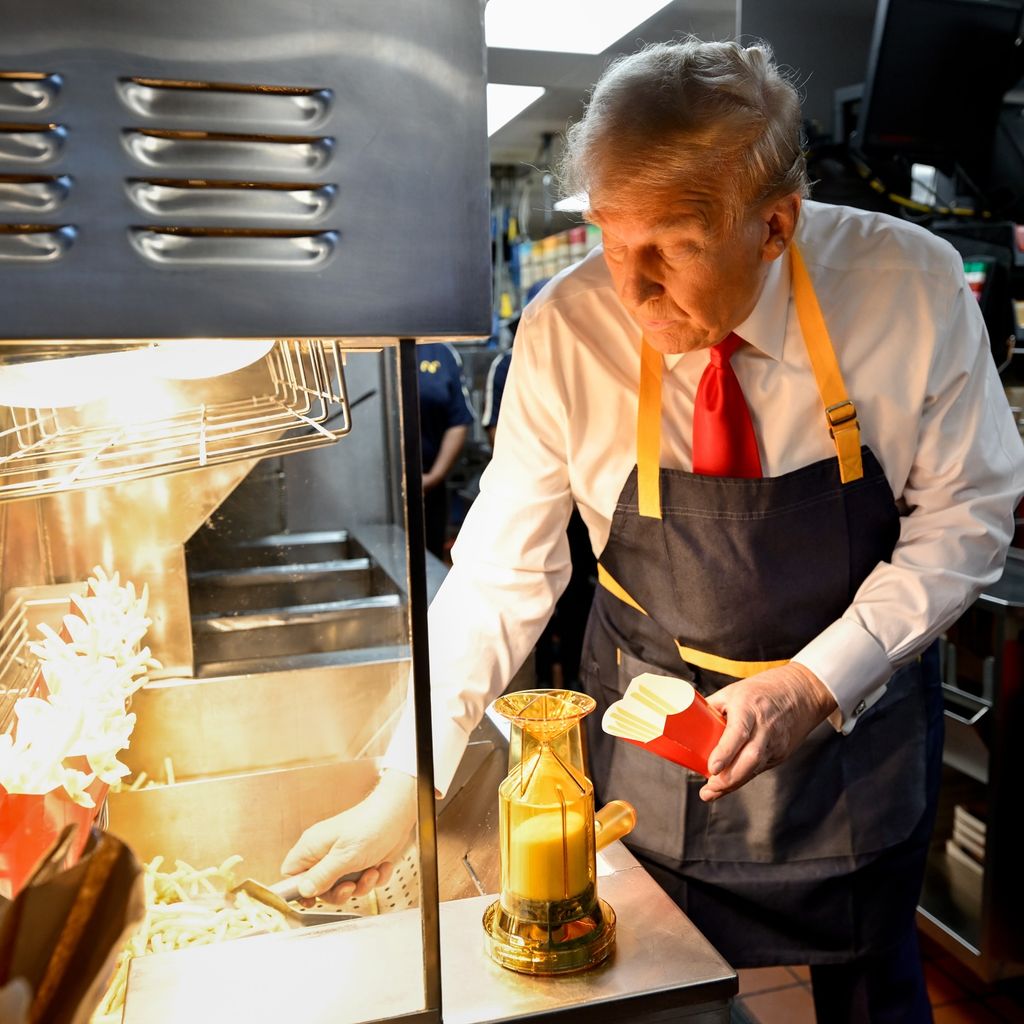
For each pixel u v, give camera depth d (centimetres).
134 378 100
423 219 66
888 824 137
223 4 60
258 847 125
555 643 357
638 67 107
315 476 177
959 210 346
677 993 84
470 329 68
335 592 178
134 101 60
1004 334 302
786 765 134
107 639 106
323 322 66
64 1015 49
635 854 141
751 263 112
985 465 136
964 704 231
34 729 85
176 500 140
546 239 495
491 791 122
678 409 134
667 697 102
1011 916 227
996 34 312
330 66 63
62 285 61
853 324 133
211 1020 77
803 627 133
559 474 141
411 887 106
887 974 144
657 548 134
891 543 135
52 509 135
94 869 51
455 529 514
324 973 83
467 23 64
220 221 63
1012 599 216
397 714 134
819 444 133
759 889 136
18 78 58
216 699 142
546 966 85
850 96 328
